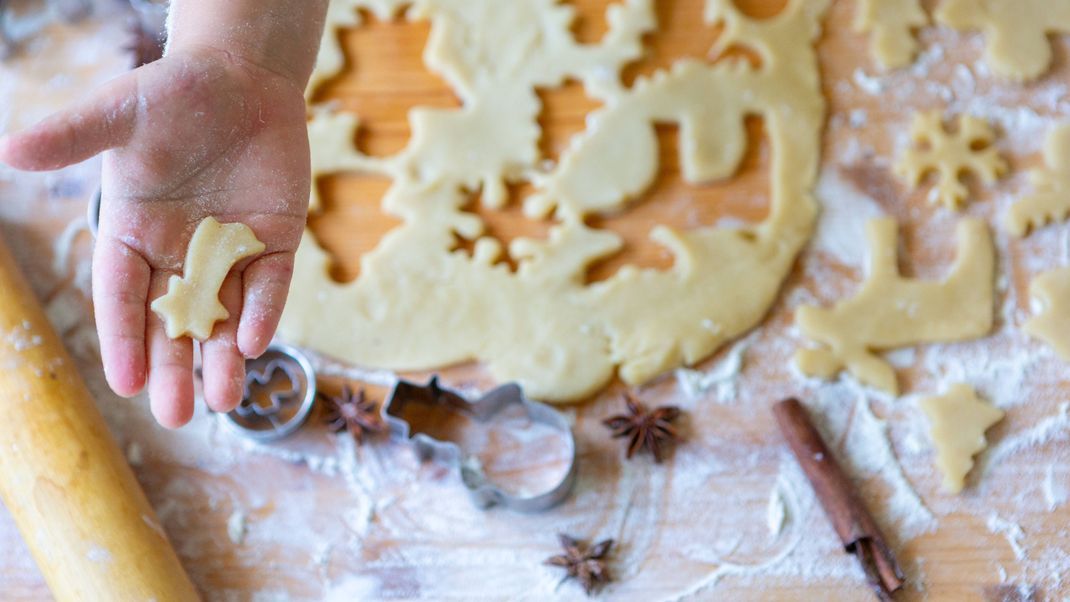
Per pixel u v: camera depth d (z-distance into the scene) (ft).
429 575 2.31
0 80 2.63
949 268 2.47
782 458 2.36
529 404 2.37
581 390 2.39
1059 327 2.42
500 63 2.60
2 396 2.29
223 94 2.13
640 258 2.49
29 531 2.24
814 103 2.57
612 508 2.34
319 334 2.43
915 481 2.34
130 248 2.13
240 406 2.38
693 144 2.54
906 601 2.28
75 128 2.02
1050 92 2.58
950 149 2.53
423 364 2.42
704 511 2.34
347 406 2.38
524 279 2.46
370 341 2.43
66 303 2.47
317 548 2.33
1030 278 2.46
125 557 2.22
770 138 2.56
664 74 2.59
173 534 2.34
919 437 2.37
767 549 2.31
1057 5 2.63
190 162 2.13
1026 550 2.30
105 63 2.63
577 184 2.52
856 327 2.42
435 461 2.38
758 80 2.58
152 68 2.09
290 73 2.25
